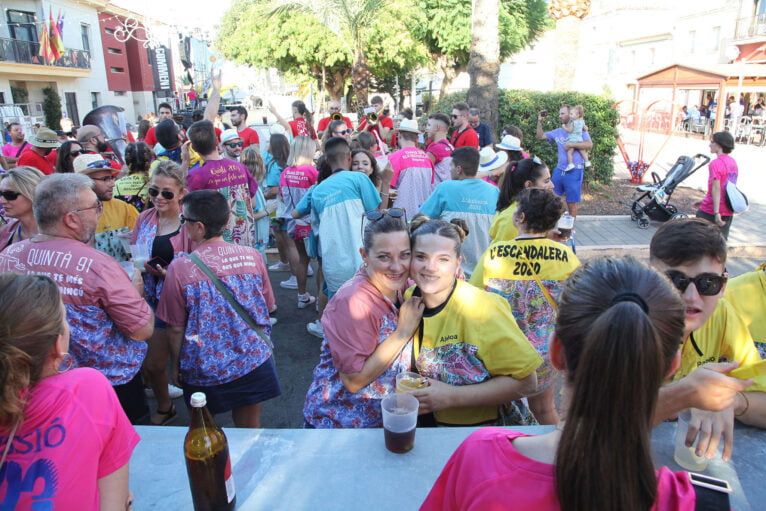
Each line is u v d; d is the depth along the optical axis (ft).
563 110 31.32
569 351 3.29
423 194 20.30
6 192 10.72
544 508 3.15
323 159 17.16
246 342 10.12
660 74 66.95
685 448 5.70
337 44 81.15
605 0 154.92
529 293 10.02
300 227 18.81
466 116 26.63
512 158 21.89
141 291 10.35
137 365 9.33
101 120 35.55
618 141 46.85
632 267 3.34
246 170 17.26
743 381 4.76
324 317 7.57
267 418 13.35
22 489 4.34
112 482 4.92
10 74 91.40
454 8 87.40
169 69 126.72
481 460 3.49
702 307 6.37
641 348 2.84
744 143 88.12
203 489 5.38
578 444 2.97
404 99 129.18
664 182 31.96
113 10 117.29
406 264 7.15
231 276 9.98
